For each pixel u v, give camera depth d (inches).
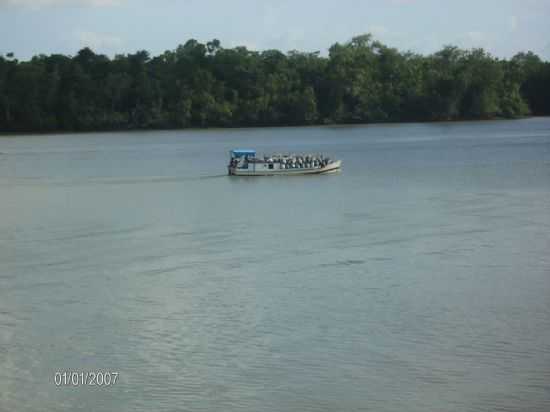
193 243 2544.3
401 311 1798.7
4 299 1940.2
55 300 1929.1
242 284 2032.5
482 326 1694.1
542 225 2696.9
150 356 1582.2
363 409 1369.3
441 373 1482.5
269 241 2544.3
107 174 4884.4
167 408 1384.1
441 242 2464.3
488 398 1392.7
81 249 2482.8
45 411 1381.6
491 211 3014.3
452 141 7121.1
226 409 1376.7
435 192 3619.6
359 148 6624.0
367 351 1579.7
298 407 1380.4
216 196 3713.1
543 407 1363.2
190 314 1808.6
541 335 1638.8
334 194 3668.8
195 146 7253.9
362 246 2434.8
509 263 2187.5
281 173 4596.5
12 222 3041.3
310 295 1927.9
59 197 3804.1
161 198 3686.0
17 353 1603.1
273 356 1569.9
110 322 1766.7
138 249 2468.0
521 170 4490.7
